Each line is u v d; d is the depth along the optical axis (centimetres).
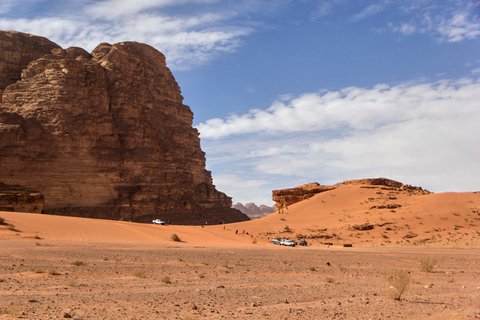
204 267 3278
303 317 1525
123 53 19212
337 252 5575
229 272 3059
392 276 2761
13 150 14688
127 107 18088
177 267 3161
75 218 7344
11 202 10906
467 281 2945
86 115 16225
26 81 16925
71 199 15150
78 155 15588
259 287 2327
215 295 1983
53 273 2450
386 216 9312
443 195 10288
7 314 1343
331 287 2438
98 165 15925
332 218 9819
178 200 18112
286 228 9144
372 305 1817
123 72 18912
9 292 1795
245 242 7788
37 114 15812
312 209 10644
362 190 11600
